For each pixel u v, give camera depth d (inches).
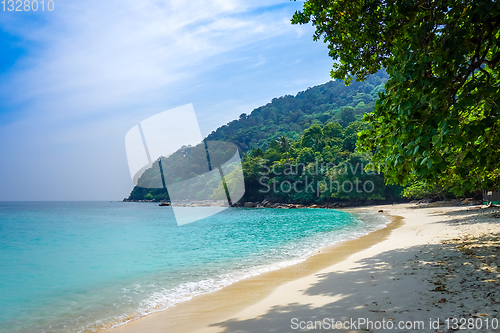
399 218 1349.7
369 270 327.0
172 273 451.5
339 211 2573.8
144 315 261.1
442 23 196.5
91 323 252.2
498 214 859.4
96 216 2551.7
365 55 337.1
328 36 354.6
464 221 823.1
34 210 3954.2
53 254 740.7
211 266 492.1
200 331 205.0
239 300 278.2
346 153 3656.5
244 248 698.2
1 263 631.2
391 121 216.4
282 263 466.6
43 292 384.2
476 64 188.1
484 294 198.2
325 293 257.3
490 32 184.1
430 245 444.8
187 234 1099.9
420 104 182.9
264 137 7190.0
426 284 239.0
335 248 570.9
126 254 682.8
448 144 169.3
